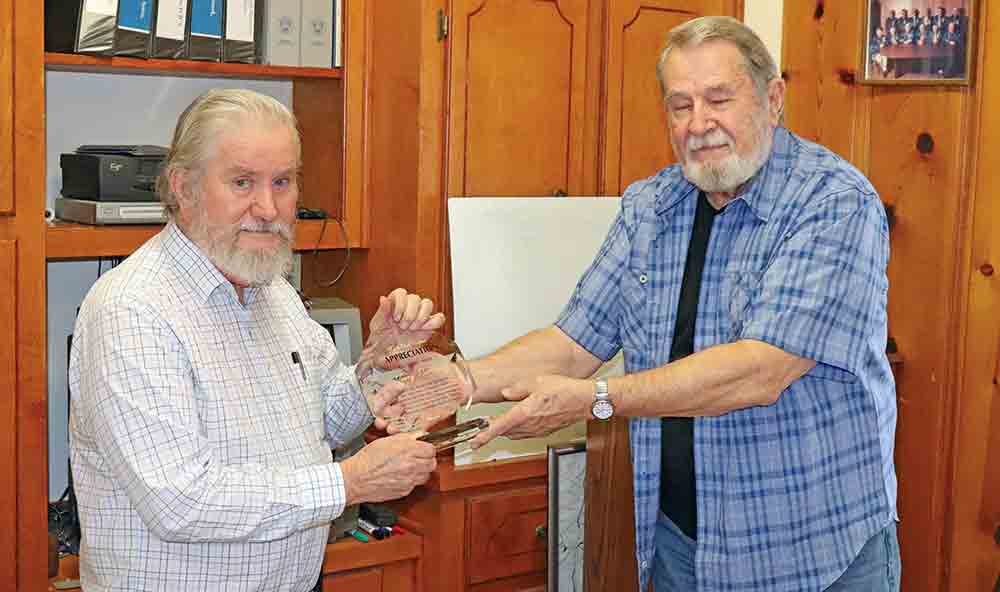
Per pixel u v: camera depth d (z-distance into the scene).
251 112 1.74
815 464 1.98
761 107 1.97
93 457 1.74
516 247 2.76
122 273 1.75
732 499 2.01
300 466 1.84
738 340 1.99
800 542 2.00
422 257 2.71
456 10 2.68
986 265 2.92
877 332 1.99
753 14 3.21
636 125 2.99
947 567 3.03
